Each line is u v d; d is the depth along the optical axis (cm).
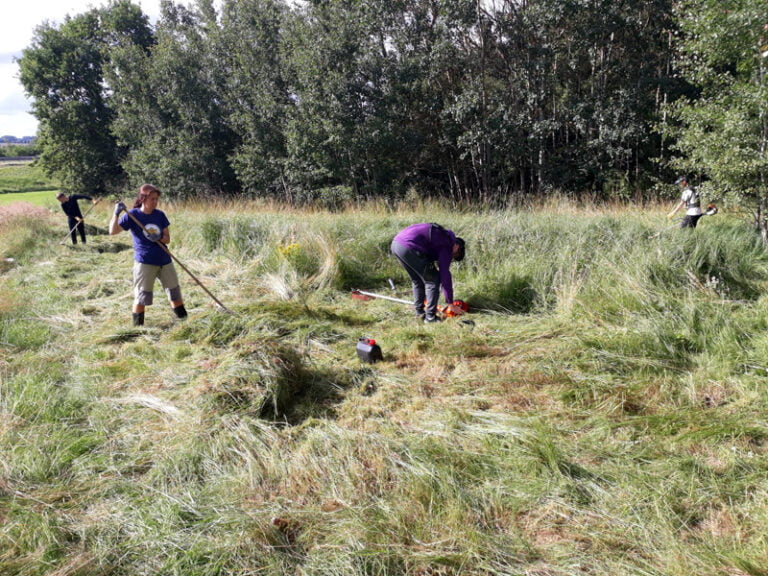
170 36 2208
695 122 716
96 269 783
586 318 472
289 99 1994
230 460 275
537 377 359
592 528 219
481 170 1862
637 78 1564
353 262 704
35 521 224
